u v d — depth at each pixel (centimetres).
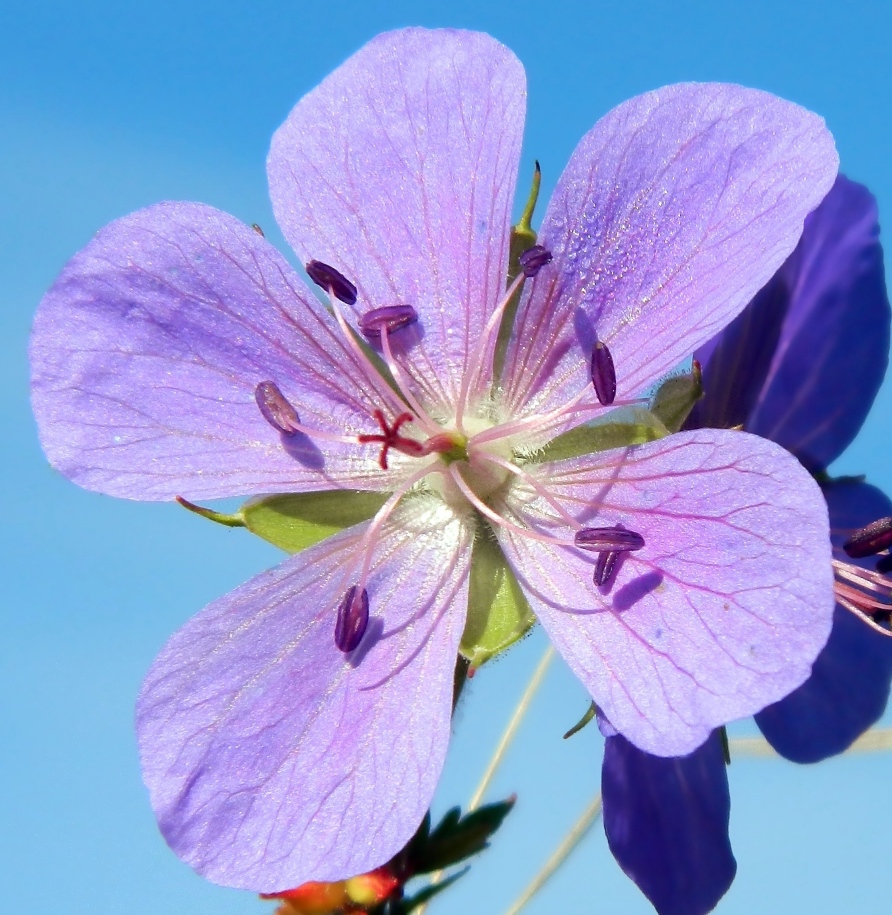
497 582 14
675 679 13
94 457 14
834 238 15
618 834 14
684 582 13
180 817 13
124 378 14
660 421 14
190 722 14
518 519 14
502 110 14
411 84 14
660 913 15
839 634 15
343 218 14
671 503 13
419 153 14
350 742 14
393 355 15
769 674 13
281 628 14
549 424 14
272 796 13
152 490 14
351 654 14
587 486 14
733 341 15
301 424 14
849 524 15
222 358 14
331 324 14
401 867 14
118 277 14
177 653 14
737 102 14
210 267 14
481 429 14
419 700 14
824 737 15
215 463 14
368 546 14
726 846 15
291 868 13
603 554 13
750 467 13
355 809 13
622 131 14
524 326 14
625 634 13
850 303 15
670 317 14
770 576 13
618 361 14
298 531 14
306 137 14
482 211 14
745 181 14
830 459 15
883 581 15
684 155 14
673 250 14
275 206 14
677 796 15
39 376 14
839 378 15
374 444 14
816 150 13
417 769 13
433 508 14
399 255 14
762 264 13
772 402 15
